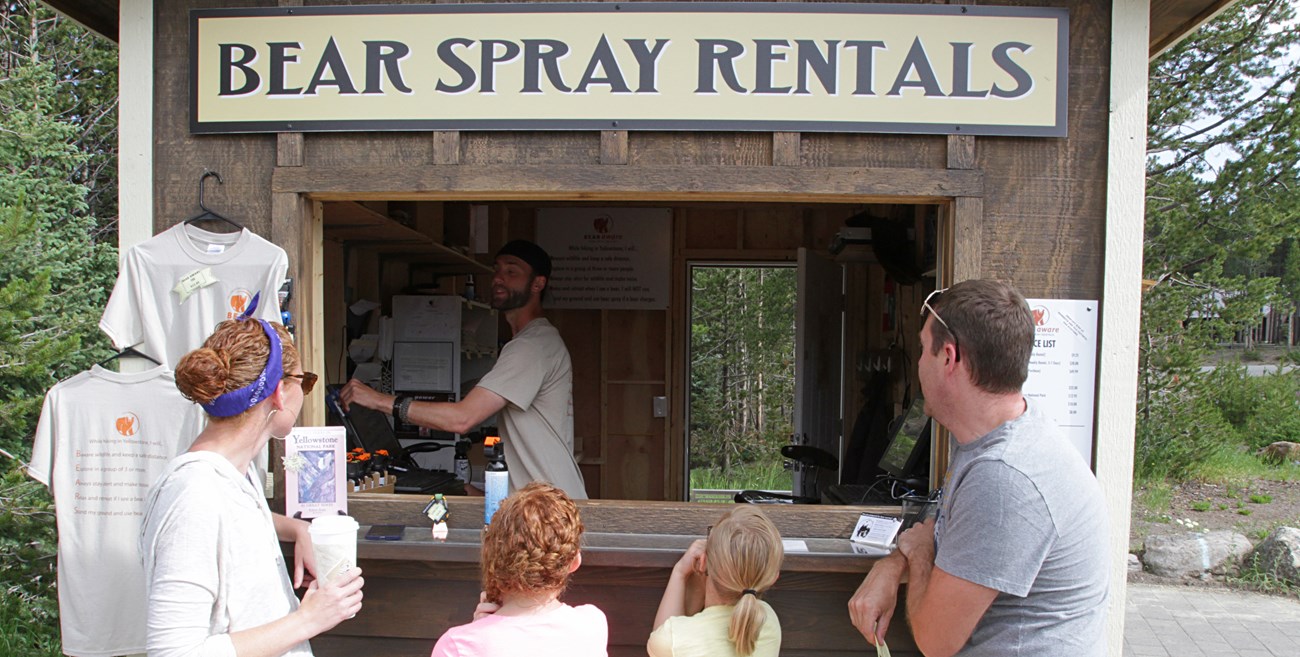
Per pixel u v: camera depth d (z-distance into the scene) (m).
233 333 1.56
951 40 2.33
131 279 2.41
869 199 2.43
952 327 1.64
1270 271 11.54
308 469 2.37
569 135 2.38
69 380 2.38
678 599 2.10
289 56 2.40
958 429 1.69
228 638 1.42
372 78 2.38
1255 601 5.45
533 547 1.67
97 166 9.38
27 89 7.56
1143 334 8.58
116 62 9.36
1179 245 8.34
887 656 1.84
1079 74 2.36
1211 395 8.88
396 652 2.38
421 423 2.73
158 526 1.44
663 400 5.73
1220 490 8.39
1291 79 8.19
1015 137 2.35
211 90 2.42
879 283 5.36
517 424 2.82
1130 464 2.35
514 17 2.36
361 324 4.14
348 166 2.40
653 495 5.75
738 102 2.34
